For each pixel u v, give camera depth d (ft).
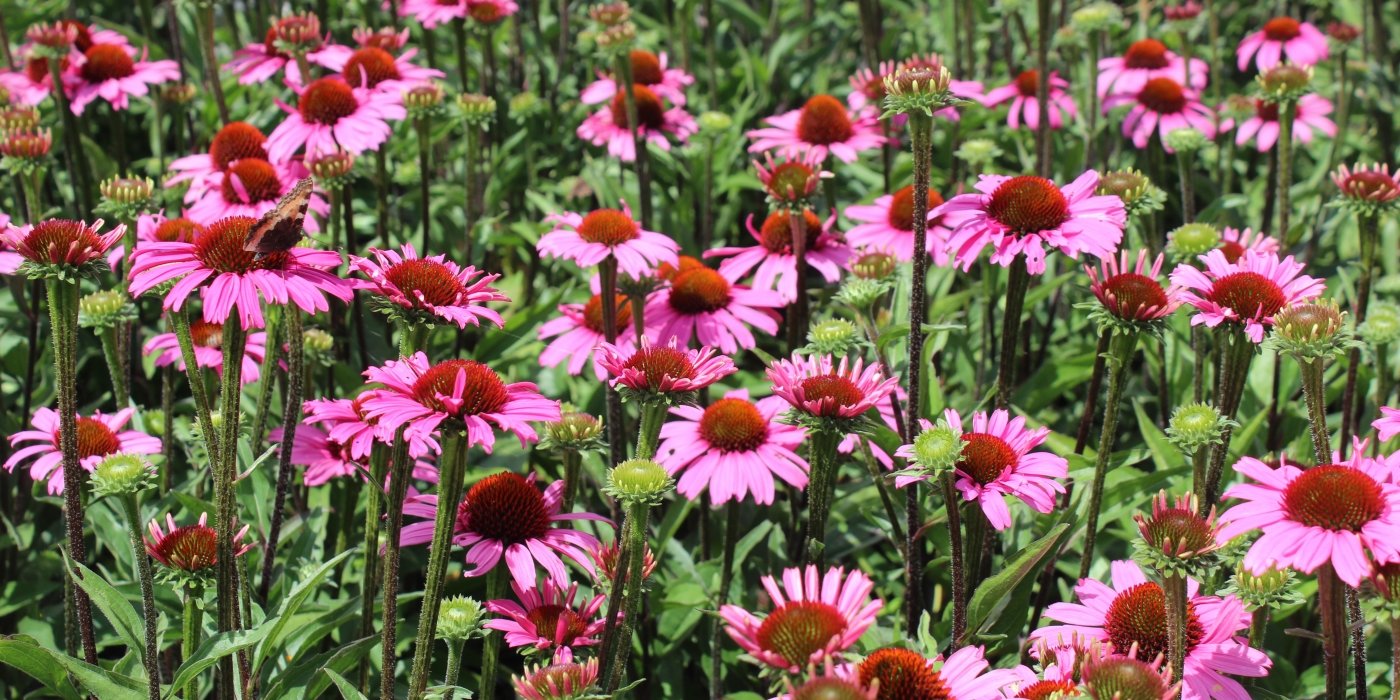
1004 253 12.66
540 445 13.29
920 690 9.36
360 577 15.42
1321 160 23.08
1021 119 24.11
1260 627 11.37
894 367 16.11
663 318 16.81
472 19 22.24
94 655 12.76
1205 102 23.77
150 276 10.70
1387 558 9.16
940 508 14.89
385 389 10.96
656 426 11.94
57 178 22.71
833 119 19.44
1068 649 10.44
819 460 12.32
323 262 11.27
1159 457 15.56
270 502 15.64
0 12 21.56
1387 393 17.44
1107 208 12.78
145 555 11.34
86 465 13.35
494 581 12.71
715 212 22.81
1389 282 18.61
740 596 15.17
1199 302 12.40
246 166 17.15
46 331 19.60
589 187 22.25
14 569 16.78
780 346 20.52
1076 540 15.97
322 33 24.00
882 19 28.19
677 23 25.61
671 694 15.14
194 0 20.15
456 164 24.57
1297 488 9.73
